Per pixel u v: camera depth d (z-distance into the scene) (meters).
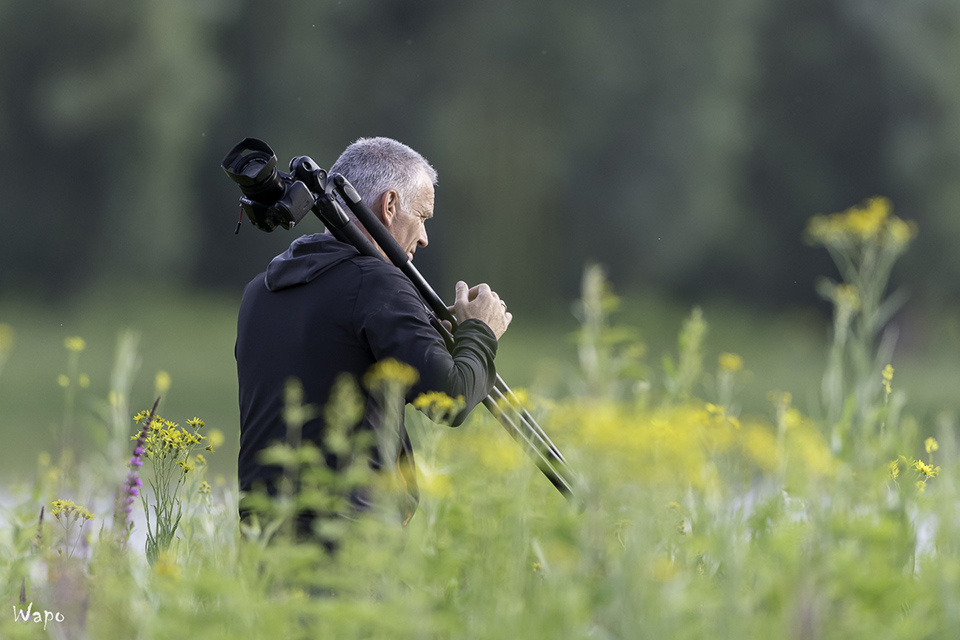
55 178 77.50
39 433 24.30
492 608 5.29
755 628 5.09
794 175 92.88
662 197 83.44
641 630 4.91
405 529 6.73
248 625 5.14
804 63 92.38
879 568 5.43
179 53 76.44
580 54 82.75
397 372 5.77
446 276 83.00
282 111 84.06
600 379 5.98
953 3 91.31
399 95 85.38
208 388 40.25
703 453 6.54
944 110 89.75
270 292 7.30
